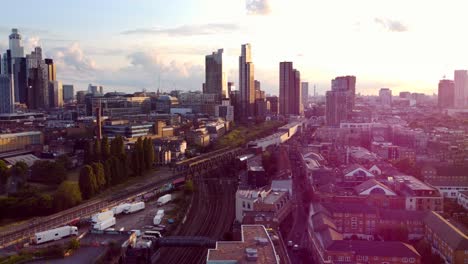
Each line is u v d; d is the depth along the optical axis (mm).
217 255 178000
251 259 173125
